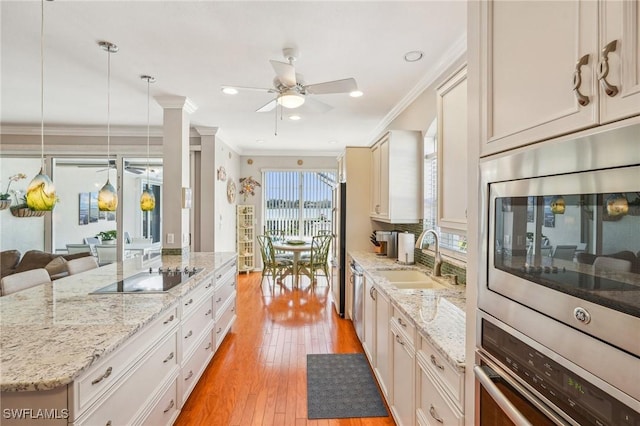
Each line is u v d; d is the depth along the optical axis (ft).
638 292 1.80
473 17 3.68
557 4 2.44
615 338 1.93
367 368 9.16
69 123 15.34
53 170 16.65
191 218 16.80
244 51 8.02
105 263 16.69
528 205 2.70
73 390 3.61
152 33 7.24
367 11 6.37
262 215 23.00
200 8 6.31
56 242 16.92
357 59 8.35
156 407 5.71
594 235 2.08
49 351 4.03
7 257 14.46
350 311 12.66
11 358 3.85
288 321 12.87
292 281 19.62
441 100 6.38
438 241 8.35
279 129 16.44
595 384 2.06
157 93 11.07
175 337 6.59
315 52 8.00
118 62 8.69
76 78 9.80
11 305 5.85
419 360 5.13
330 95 10.98
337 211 13.70
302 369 9.11
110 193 9.91
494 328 3.16
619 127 1.91
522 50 2.85
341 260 13.23
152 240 17.04
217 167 17.08
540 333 2.54
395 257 11.35
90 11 6.41
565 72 2.36
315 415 7.11
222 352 10.18
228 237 19.74
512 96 2.99
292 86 7.88
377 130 15.92
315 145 20.76
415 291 6.92
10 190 16.48
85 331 4.65
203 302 8.46
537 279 2.58
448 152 6.09
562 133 2.38
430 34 7.17
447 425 4.11
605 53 1.99
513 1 2.98
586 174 2.14
